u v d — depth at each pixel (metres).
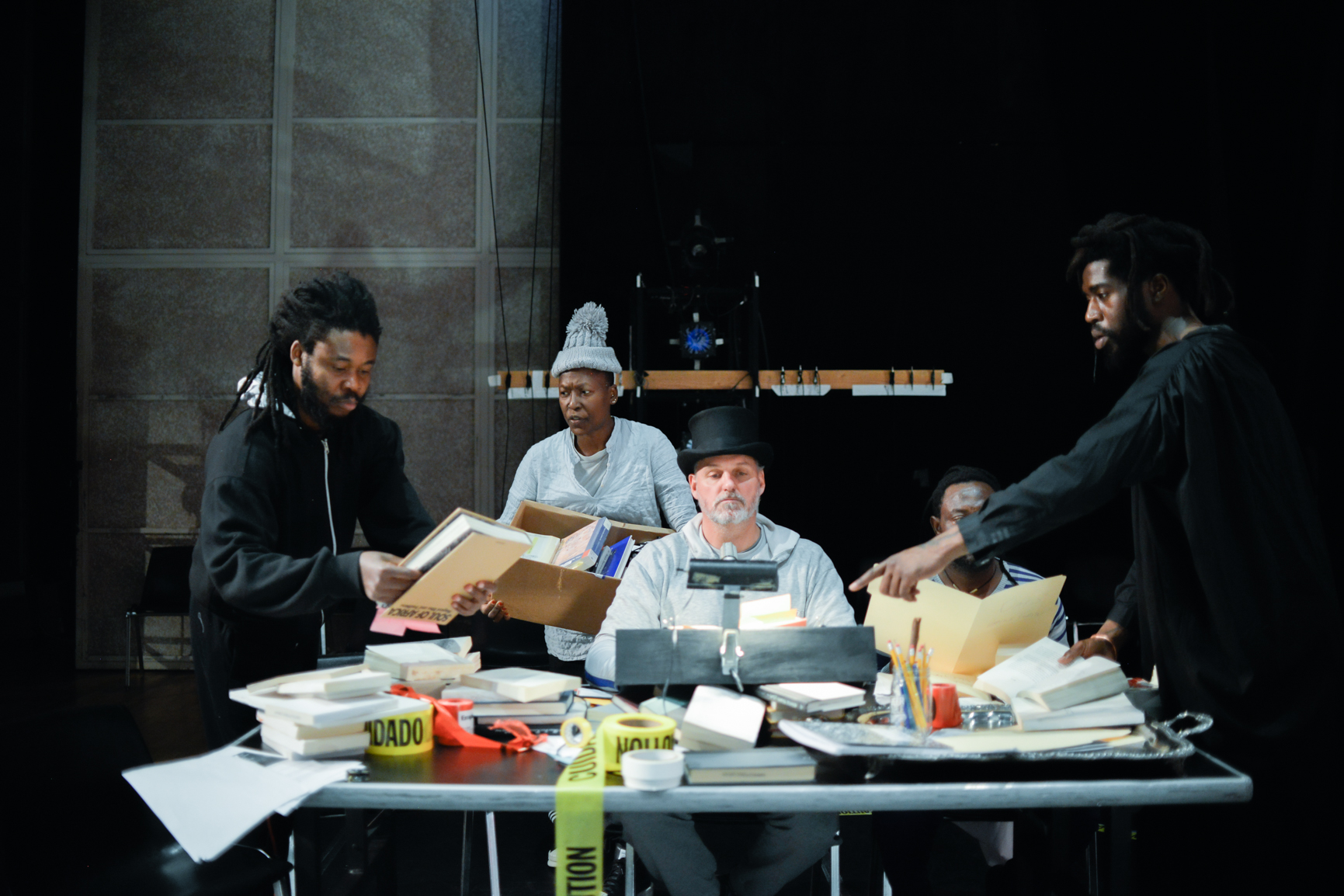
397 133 5.01
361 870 1.68
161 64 5.02
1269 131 3.51
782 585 2.04
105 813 1.69
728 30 4.58
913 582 1.62
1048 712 1.41
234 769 1.38
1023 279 4.48
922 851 2.06
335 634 4.59
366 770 1.37
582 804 1.27
